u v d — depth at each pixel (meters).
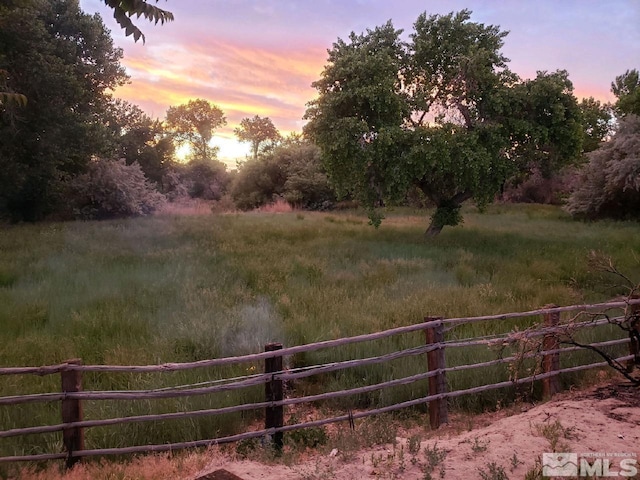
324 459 4.39
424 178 19.48
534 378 5.92
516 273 11.88
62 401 4.53
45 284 10.23
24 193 24.83
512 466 3.84
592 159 26.59
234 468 4.20
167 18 4.41
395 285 10.46
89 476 4.28
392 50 18.92
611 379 6.46
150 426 5.19
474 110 18.92
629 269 12.08
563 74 18.94
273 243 16.12
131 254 13.88
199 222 23.12
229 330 7.43
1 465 4.42
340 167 18.84
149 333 7.71
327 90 18.56
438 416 5.53
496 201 42.56
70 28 25.56
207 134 72.75
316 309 8.83
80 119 23.86
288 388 6.69
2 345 7.11
